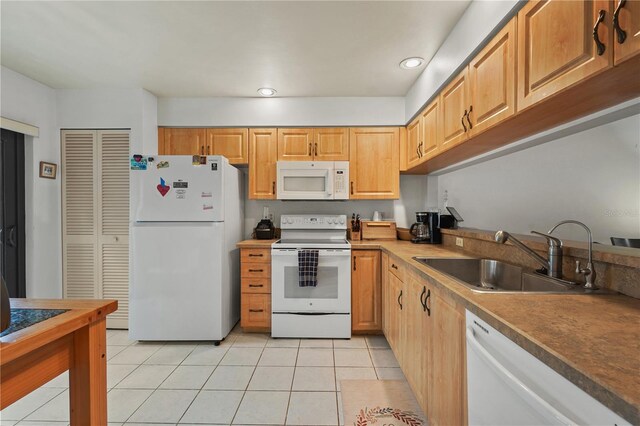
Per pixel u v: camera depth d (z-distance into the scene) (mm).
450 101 1883
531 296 1012
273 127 2936
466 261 1805
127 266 2715
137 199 2459
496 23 1357
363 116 2885
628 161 1221
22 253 2477
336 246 2588
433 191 3160
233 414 1621
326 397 1766
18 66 2285
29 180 2492
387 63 2246
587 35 919
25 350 733
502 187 2045
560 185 1554
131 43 1996
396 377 1979
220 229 2479
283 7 1644
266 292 2658
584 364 559
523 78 1203
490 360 820
